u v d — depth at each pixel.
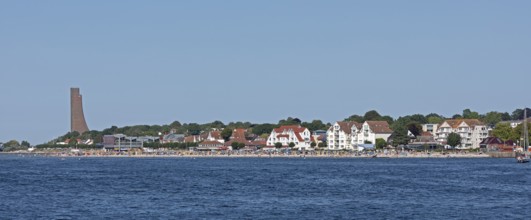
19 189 134.25
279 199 112.81
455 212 95.44
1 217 92.00
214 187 137.62
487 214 93.44
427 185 140.00
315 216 92.00
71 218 90.88
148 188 135.62
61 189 133.88
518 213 94.38
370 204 105.00
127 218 90.75
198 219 89.75
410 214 93.50
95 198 115.12
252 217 91.38
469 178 161.75
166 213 95.31
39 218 91.00
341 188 133.62
